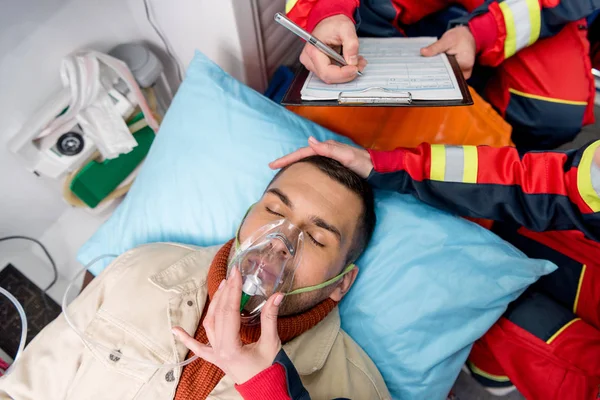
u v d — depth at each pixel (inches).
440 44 45.8
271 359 28.9
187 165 51.6
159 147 53.8
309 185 39.5
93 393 39.5
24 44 54.1
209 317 29.0
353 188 40.6
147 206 52.6
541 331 47.7
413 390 44.6
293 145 49.9
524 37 48.6
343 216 39.3
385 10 55.7
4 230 64.3
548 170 39.8
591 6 46.3
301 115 55.4
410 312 44.5
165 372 38.8
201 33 59.8
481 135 50.8
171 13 59.7
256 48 61.4
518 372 48.9
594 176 36.4
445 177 42.6
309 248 37.7
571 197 38.8
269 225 37.4
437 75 40.9
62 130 57.4
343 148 42.7
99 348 40.2
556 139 57.8
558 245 51.4
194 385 38.7
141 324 40.7
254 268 35.6
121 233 53.4
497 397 60.1
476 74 60.6
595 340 46.1
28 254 65.6
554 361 46.7
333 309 45.1
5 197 61.8
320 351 41.2
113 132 58.7
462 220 45.8
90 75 55.1
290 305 38.4
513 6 46.2
